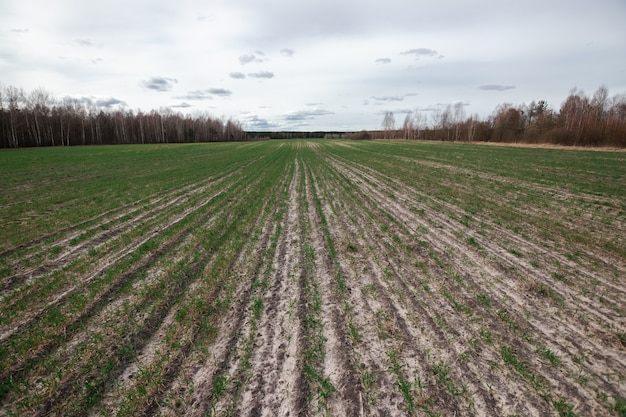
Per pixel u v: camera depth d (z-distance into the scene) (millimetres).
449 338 5355
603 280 7434
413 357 4926
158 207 15234
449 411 3951
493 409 3971
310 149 65625
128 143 98188
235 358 4961
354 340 5363
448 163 32344
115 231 11523
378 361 4859
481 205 14805
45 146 77125
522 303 6453
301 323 5879
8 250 9719
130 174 26719
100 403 4160
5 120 70188
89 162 36594
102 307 6371
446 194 17500
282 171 29188
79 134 90375
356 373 4629
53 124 84000
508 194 17047
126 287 7098
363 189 19641
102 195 17859
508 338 5340
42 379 4527
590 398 4129
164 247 9836
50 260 8898
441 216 13219
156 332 5641
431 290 7047
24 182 22125
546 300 6559
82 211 14227
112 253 9328
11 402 4160
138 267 8336
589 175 22297
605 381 4410
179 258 8961
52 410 4012
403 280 7551
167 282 7449
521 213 13320
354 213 13852
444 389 4297
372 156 44062
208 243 10086
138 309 6305
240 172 28469
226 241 10367
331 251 9336
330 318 6043
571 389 4270
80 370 4684
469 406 4016
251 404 4109
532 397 4145
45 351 5074
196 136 120812
